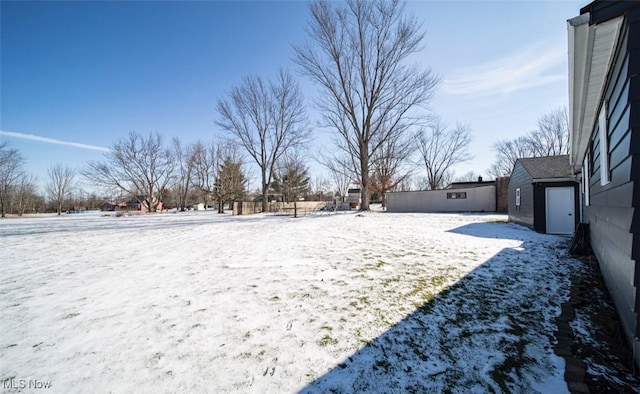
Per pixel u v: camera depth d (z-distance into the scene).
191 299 3.40
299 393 1.82
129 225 13.77
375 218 15.38
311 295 3.51
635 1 1.94
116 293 3.61
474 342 2.42
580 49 2.40
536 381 1.92
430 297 3.42
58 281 4.13
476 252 5.89
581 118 3.91
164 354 2.24
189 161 37.50
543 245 6.58
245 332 2.60
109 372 2.01
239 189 31.66
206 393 1.80
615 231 2.84
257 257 5.63
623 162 2.33
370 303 3.26
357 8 18.56
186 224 13.78
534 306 3.13
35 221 18.72
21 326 2.71
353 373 2.02
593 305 3.13
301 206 34.00
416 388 1.87
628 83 2.05
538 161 10.68
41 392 1.81
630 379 1.95
